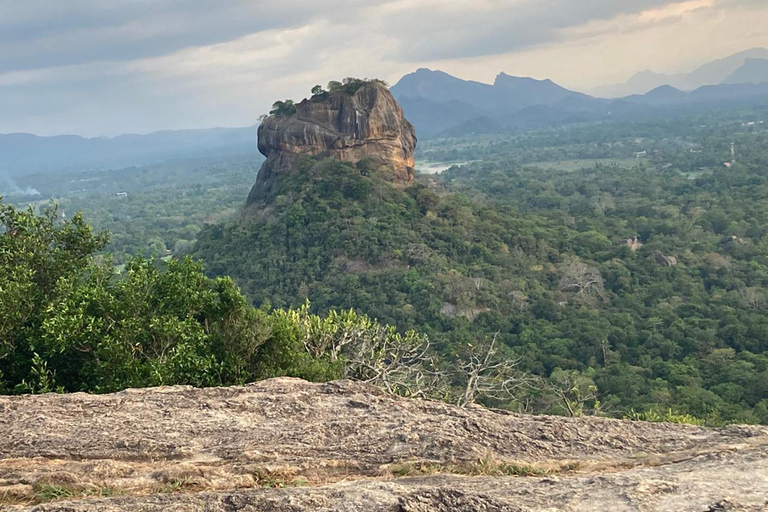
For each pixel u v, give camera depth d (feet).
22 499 17.29
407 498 15.58
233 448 21.59
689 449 21.24
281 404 25.99
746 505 15.07
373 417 24.34
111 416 24.70
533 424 23.72
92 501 16.16
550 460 20.74
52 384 36.96
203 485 18.26
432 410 25.40
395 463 20.10
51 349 37.78
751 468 18.02
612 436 22.66
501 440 22.08
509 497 16.52
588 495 16.39
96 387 35.88
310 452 21.17
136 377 36.17
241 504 15.74
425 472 19.54
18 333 39.47
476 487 17.52
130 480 18.47
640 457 20.79
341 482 17.83
